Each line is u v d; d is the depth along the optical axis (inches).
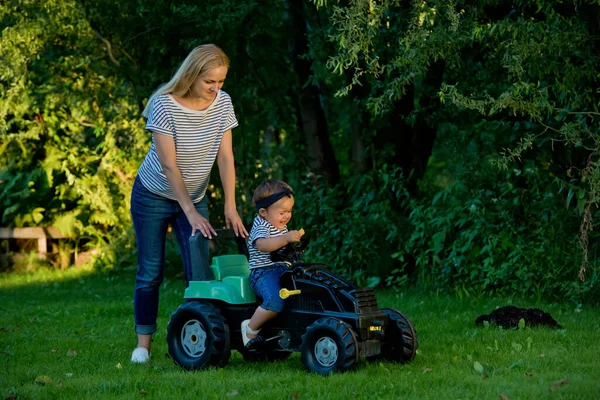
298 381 327.9
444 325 473.1
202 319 363.9
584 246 476.4
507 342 407.5
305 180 743.1
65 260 909.8
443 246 632.4
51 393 320.2
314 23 688.4
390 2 457.4
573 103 488.4
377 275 674.8
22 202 896.3
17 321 538.9
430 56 553.9
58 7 698.8
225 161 385.4
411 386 313.3
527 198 614.5
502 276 594.2
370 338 346.9
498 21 471.2
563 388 305.4
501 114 606.9
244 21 694.5
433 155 901.8
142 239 385.1
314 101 743.1
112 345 437.4
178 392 317.1
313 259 692.7
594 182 458.9
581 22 479.2
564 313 517.7
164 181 375.9
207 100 367.9
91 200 853.8
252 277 362.9
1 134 843.4
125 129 807.1
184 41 679.1
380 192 669.3
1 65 733.9
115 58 727.7
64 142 895.1
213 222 781.3
